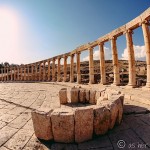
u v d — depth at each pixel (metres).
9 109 9.54
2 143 5.12
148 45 14.23
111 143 4.87
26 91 18.23
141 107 8.23
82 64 57.31
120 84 19.27
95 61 59.38
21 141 5.22
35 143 5.07
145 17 13.99
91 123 5.13
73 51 29.17
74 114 5.03
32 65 50.53
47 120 5.07
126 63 55.16
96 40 22.73
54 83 31.22
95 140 5.11
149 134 5.27
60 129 5.03
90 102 10.55
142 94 11.29
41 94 15.45
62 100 10.59
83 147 4.73
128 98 11.15
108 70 45.06
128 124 6.14
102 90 10.34
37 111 5.34
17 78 59.16
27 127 6.46
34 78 50.44
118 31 18.16
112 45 19.34
